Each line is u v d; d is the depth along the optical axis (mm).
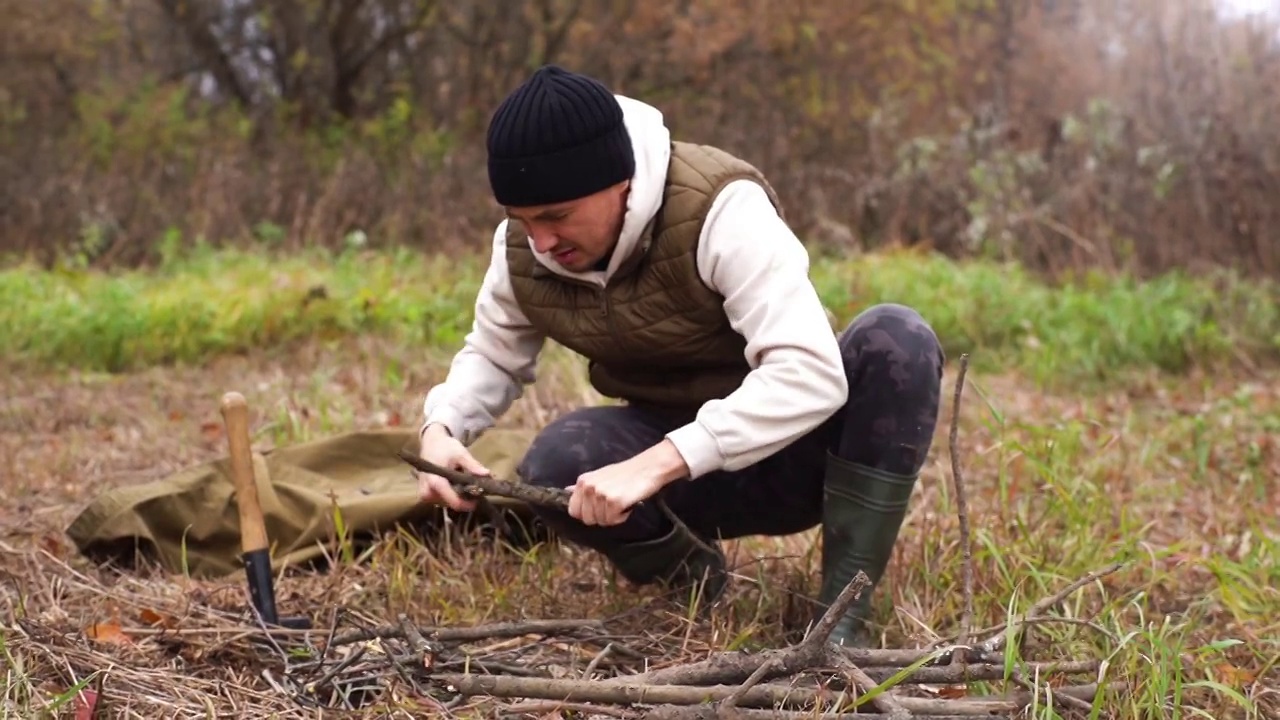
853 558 2713
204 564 3455
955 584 3082
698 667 2365
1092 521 3627
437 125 12570
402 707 2396
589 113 2334
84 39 13508
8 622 2764
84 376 6617
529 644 2695
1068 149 9523
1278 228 8531
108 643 2695
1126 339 7094
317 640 2742
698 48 11562
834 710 2217
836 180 10273
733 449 2393
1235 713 2625
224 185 10547
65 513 4031
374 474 3836
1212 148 8898
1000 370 6863
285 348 7113
